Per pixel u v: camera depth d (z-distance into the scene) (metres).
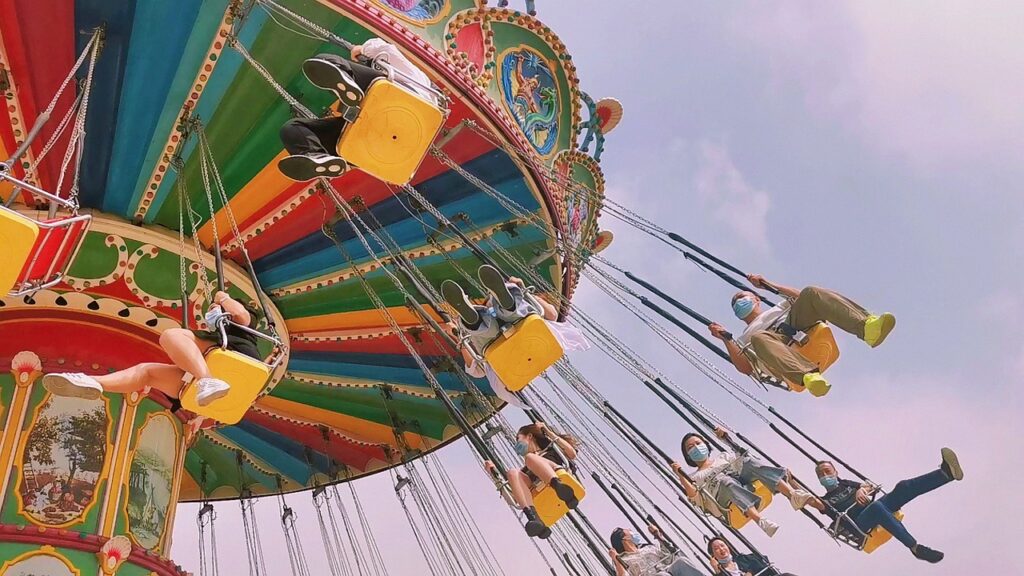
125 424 11.08
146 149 10.44
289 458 16.53
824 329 10.29
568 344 8.91
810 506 11.01
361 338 13.83
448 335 10.96
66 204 7.04
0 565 9.49
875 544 10.59
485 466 10.66
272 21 9.25
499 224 12.36
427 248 12.50
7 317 10.76
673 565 10.51
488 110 10.29
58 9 8.85
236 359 7.48
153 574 10.60
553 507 9.91
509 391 10.17
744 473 11.04
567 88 12.07
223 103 10.07
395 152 7.56
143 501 10.95
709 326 10.93
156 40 9.29
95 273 10.92
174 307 11.44
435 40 9.89
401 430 15.85
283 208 11.45
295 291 12.69
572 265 12.91
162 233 11.23
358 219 11.47
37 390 10.63
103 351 11.09
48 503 10.16
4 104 9.59
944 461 10.41
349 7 8.93
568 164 12.38
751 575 10.88
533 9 11.55
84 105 8.23
